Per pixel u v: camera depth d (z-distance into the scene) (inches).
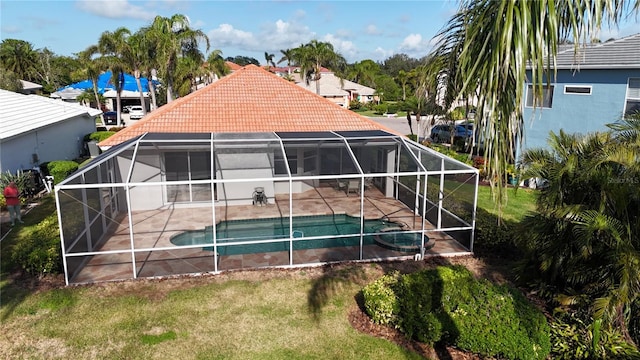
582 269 353.1
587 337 329.7
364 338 378.9
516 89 161.0
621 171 332.2
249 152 780.6
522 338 326.6
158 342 372.8
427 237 616.7
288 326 398.3
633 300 323.9
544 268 383.2
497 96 170.9
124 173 732.0
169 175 765.9
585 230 317.7
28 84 2413.9
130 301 436.1
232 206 800.3
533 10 159.2
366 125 871.7
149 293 453.4
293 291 462.3
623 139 346.3
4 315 406.9
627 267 304.8
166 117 812.0
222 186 794.2
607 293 330.0
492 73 162.9
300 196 872.3
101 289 460.1
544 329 335.9
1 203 721.6
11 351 357.1
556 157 383.2
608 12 172.4
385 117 2491.4
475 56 176.2
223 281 482.9
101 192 602.2
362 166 894.4
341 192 899.4
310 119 864.3
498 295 368.2
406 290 382.6
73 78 2272.4
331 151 900.0
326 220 748.0
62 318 404.8
